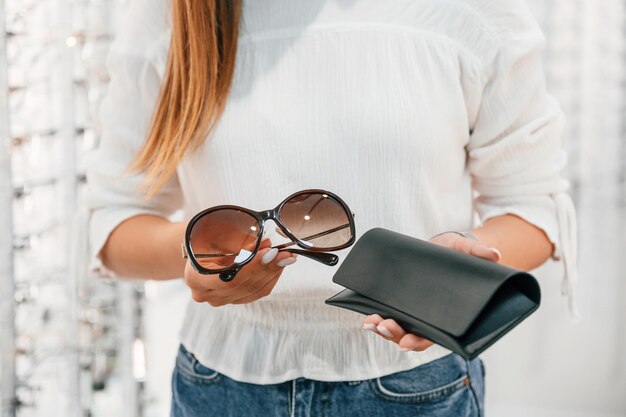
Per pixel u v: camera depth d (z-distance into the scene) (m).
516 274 0.69
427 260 0.75
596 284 3.17
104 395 2.14
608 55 3.05
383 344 0.95
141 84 1.07
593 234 3.14
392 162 0.93
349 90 0.94
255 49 0.97
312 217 0.83
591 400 3.22
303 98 0.95
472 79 0.96
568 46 3.07
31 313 1.73
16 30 1.58
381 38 0.95
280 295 0.95
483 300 0.68
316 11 0.97
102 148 1.13
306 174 0.94
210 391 1.02
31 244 1.67
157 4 1.05
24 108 1.65
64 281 1.77
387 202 0.94
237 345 1.00
